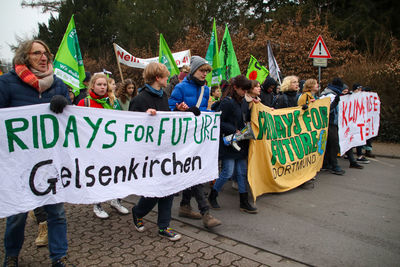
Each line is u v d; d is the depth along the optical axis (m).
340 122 6.54
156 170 3.46
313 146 5.70
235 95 4.21
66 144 2.79
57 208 2.77
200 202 3.90
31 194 2.61
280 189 5.01
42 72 2.72
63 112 2.76
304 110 5.51
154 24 23.53
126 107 4.70
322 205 4.71
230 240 3.62
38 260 3.15
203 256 3.23
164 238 3.62
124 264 3.07
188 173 3.79
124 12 24.59
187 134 3.74
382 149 8.98
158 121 3.43
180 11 23.88
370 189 5.49
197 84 4.04
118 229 3.88
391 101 9.89
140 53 23.28
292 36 14.25
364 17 16.11
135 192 3.27
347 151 7.09
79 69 4.91
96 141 2.97
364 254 3.29
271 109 4.82
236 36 16.62
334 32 16.47
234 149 4.25
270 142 4.76
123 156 3.17
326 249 3.39
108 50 28.58
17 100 2.64
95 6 29.50
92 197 2.96
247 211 4.40
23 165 2.57
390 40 13.53
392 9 15.52
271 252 3.32
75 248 3.38
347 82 10.88
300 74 13.68
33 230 3.85
